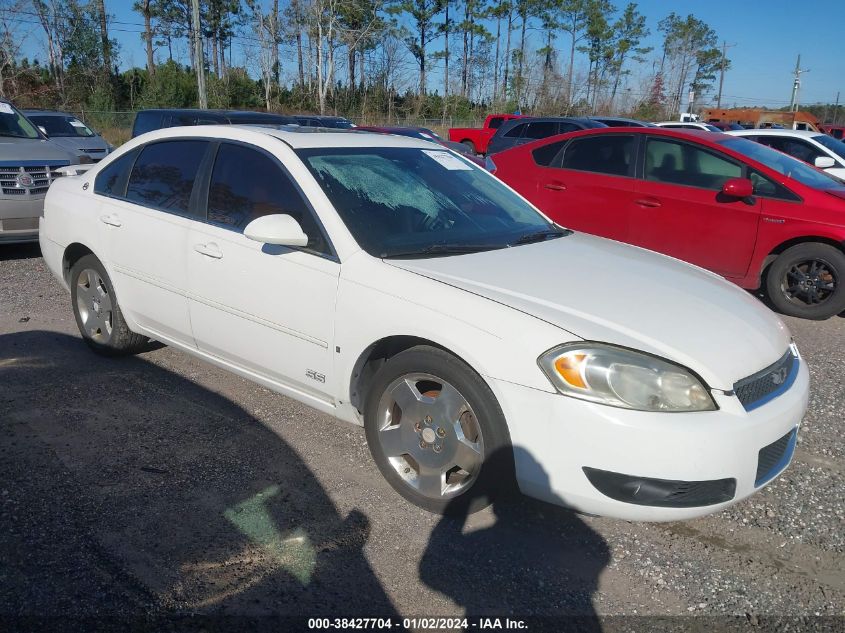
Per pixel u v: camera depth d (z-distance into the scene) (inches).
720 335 112.5
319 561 109.5
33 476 129.3
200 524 117.3
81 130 613.9
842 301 243.9
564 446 103.9
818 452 153.0
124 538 112.5
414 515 122.3
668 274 136.3
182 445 143.6
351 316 124.4
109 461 135.9
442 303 114.6
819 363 209.8
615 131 286.7
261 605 99.7
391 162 153.0
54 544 110.0
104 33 1494.8
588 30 2288.4
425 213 142.9
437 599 102.7
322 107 1738.4
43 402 160.1
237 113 501.7
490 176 173.9
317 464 138.2
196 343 158.1
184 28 1956.2
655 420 100.4
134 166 173.3
